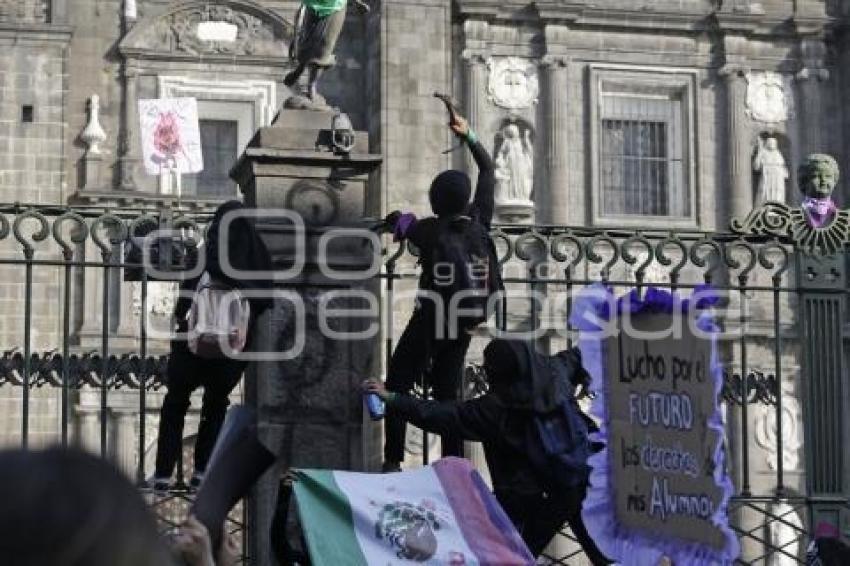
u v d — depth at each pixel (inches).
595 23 2500.0
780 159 2554.1
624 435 643.5
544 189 2461.9
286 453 731.4
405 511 602.2
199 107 2379.4
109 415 2154.3
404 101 2394.2
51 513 135.0
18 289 2170.3
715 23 2539.4
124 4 2345.0
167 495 726.5
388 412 684.7
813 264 814.5
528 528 666.2
